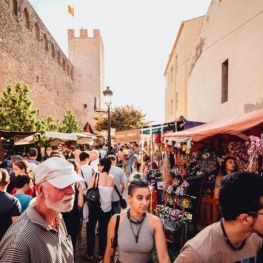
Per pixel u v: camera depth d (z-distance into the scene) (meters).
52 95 29.86
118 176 5.47
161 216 5.00
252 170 3.68
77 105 47.03
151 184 7.23
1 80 16.08
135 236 2.28
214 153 5.35
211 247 1.34
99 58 48.06
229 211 1.31
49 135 12.59
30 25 22.09
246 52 6.86
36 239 1.53
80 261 4.51
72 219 4.20
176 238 4.71
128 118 28.33
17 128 10.45
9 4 17.59
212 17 9.78
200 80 11.54
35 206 1.70
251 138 3.72
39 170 1.67
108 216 4.51
